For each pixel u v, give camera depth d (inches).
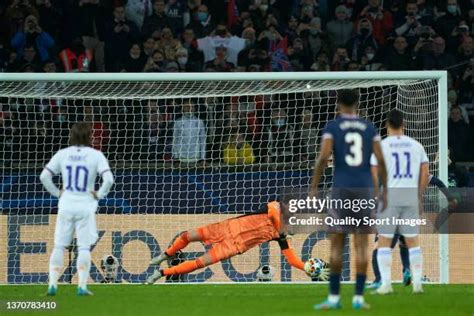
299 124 2178.9
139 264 2017.7
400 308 1315.2
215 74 1947.6
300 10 2792.8
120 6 2640.3
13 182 2023.9
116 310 1341.0
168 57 2561.5
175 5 2687.0
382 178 1279.5
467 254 1999.3
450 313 1263.5
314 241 2004.2
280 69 2610.7
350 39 2694.4
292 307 1352.1
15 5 2628.0
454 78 2657.5
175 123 2113.7
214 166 2069.4
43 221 2018.9
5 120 2161.7
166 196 2049.7
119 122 2100.1
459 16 2765.7
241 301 1475.1
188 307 1379.2
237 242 1791.3
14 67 2534.5
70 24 2632.9
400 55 2628.0
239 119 2134.6
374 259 1688.0
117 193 2036.2
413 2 2780.5
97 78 1942.7
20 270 2005.4
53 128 2110.0
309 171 2078.0
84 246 1541.6
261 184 2076.8
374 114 2117.4
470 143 2513.5
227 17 2738.7
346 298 1487.5
